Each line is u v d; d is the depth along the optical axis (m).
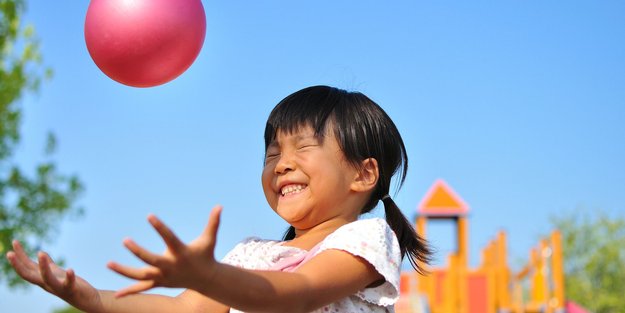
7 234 9.72
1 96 9.54
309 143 2.59
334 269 2.25
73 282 2.23
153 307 2.49
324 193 2.57
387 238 2.45
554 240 13.20
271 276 1.97
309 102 2.66
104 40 2.53
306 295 2.07
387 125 2.76
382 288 2.41
